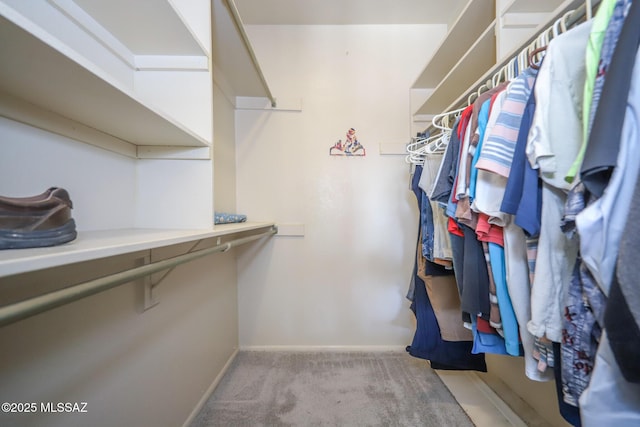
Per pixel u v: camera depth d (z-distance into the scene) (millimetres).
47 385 598
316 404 1269
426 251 1213
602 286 403
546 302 543
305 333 1821
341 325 1822
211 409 1248
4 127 546
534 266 586
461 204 769
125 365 827
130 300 855
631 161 363
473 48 1075
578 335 478
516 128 594
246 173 1807
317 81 1806
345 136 1807
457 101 1130
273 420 1173
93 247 422
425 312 1313
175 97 941
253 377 1492
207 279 1391
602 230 389
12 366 536
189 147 936
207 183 935
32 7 601
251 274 1825
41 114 606
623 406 396
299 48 1799
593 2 574
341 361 1659
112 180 833
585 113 432
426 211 1221
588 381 463
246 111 1803
